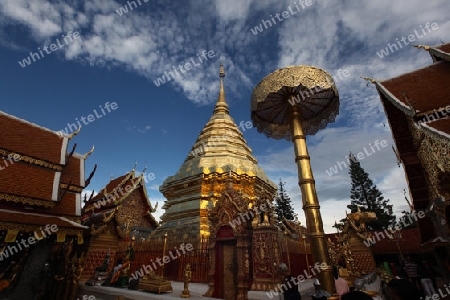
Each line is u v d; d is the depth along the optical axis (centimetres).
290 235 1669
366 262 1922
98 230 1609
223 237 1060
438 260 1148
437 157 837
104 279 1328
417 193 1134
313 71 706
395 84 1095
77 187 1489
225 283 996
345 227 2084
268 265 923
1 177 1131
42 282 1107
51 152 1407
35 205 1173
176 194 2217
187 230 1756
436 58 1145
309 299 966
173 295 979
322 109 854
